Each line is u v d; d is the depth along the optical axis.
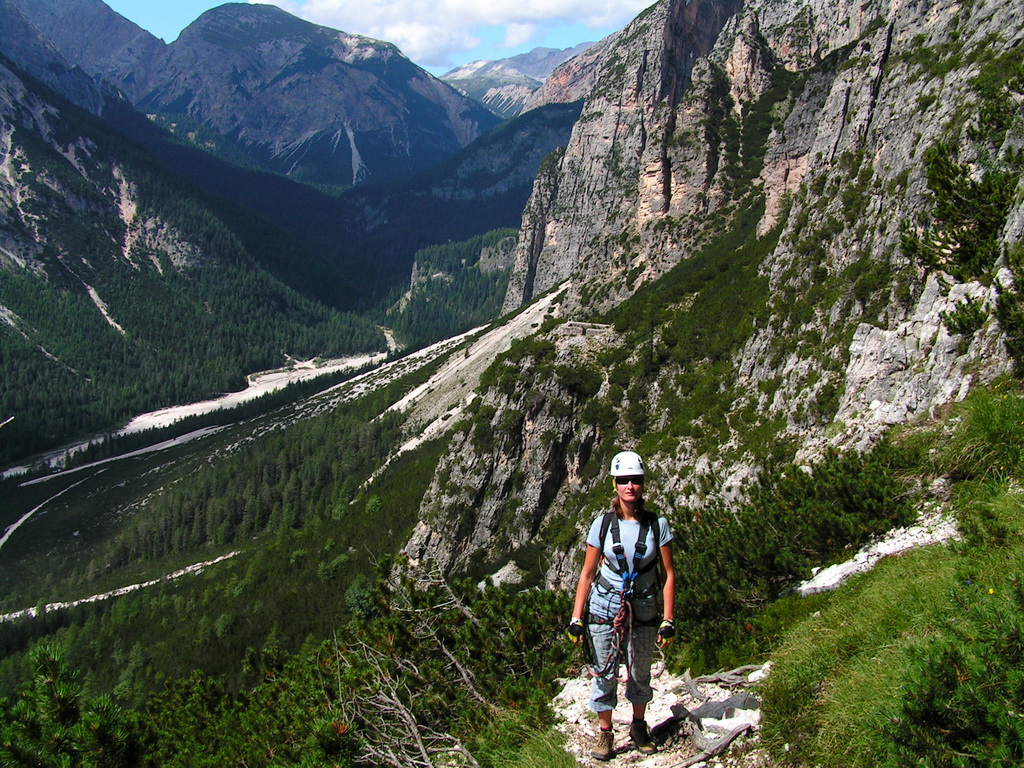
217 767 19.05
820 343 47.16
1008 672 8.13
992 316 20.39
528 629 18.20
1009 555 11.53
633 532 11.08
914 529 16.12
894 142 56.31
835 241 57.69
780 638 14.70
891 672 9.99
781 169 99.00
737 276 81.75
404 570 21.00
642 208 139.88
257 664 24.91
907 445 19.12
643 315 86.00
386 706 15.41
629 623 10.86
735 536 19.44
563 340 88.38
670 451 55.19
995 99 38.69
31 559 176.12
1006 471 15.80
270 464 186.12
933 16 61.50
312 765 12.78
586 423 77.56
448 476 86.06
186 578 137.75
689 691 13.45
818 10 142.25
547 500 80.06
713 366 67.88
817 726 10.44
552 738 12.71
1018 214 24.05
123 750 12.91
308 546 116.25
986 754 7.89
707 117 135.38
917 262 41.47
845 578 15.77
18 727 12.68
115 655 108.75
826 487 18.67
